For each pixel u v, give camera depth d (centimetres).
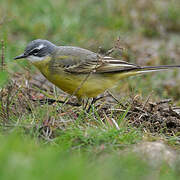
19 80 1534
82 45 1883
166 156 1032
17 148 919
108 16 2358
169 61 1995
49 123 1144
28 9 2288
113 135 1106
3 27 1725
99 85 1337
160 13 2492
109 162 960
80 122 1210
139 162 976
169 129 1296
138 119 1306
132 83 1695
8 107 1223
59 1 2403
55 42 1850
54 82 1354
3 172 807
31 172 810
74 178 795
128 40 2144
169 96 1717
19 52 1695
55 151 1021
